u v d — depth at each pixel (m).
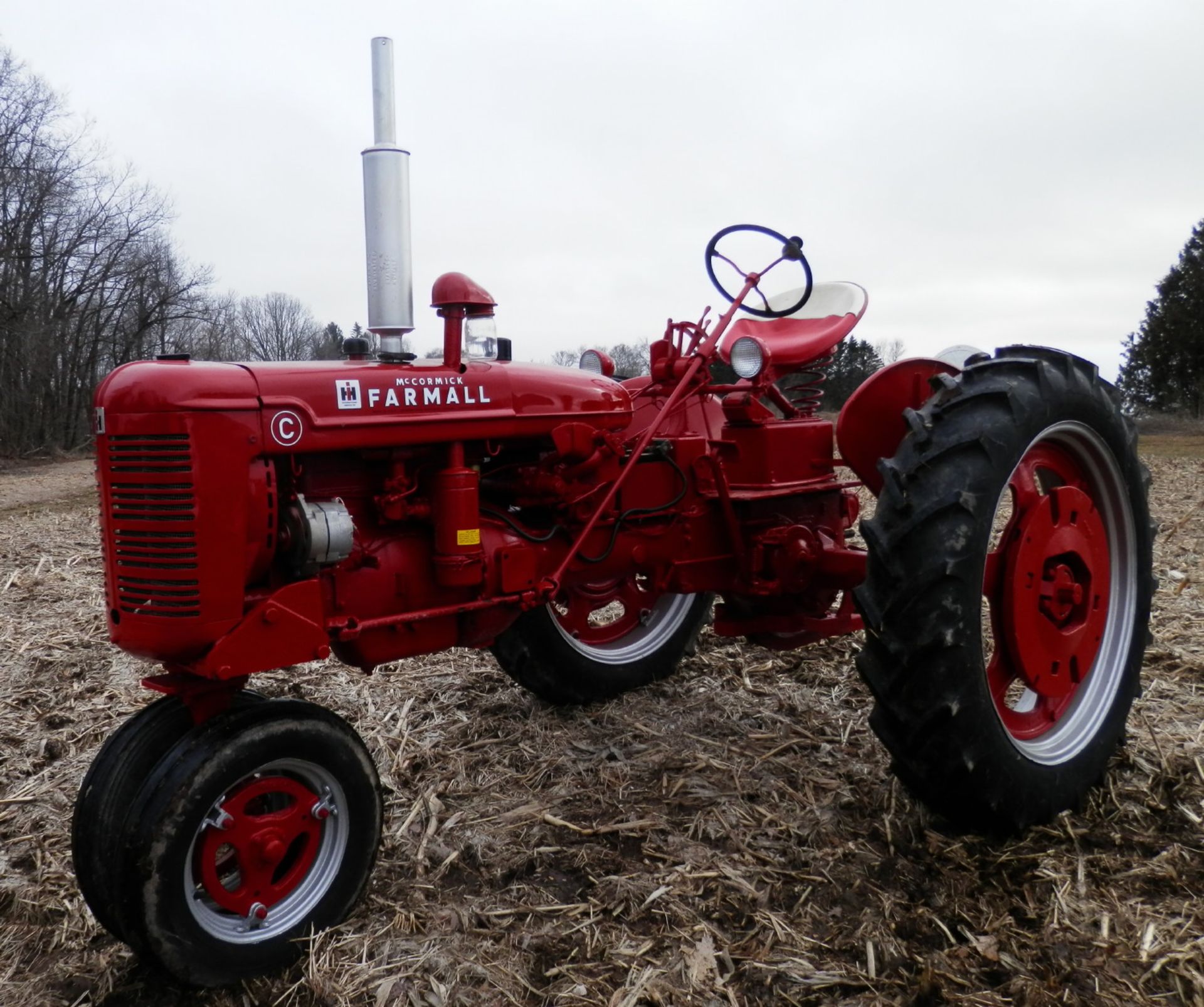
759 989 2.20
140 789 2.18
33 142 29.50
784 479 3.54
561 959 2.32
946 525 2.53
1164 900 2.46
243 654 2.24
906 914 2.45
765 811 2.96
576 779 3.26
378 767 3.33
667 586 3.42
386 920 2.47
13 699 4.00
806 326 3.95
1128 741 3.28
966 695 2.54
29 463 26.44
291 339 52.84
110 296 32.84
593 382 3.03
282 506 2.39
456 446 2.64
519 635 3.71
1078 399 2.88
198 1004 2.21
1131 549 3.16
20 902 2.58
